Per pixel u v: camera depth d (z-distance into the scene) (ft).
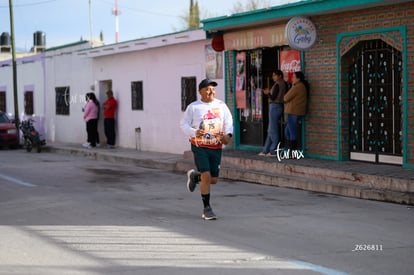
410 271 23.34
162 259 25.46
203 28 60.64
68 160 74.13
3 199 42.37
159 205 39.22
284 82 53.11
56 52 101.65
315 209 36.88
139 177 55.36
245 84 60.18
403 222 32.58
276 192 44.29
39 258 25.91
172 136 72.74
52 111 104.99
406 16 43.73
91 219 34.55
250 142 60.85
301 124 53.31
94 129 85.81
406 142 44.27
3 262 25.32
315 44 51.29
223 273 23.26
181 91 70.23
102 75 87.97
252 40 57.00
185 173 58.34
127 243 28.45
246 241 28.58
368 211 35.91
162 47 73.20
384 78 46.85
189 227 31.96
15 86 96.73
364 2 43.75
